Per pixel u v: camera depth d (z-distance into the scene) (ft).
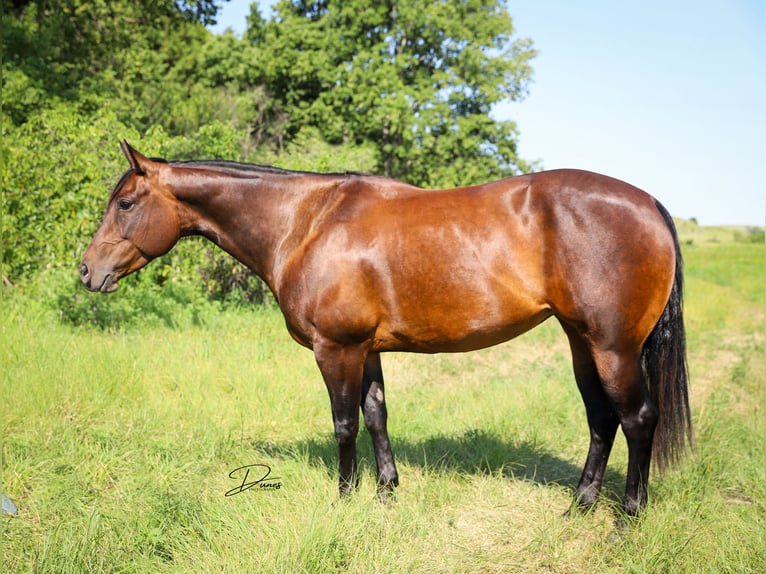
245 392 17.61
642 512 10.22
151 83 60.03
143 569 9.30
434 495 11.91
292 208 11.17
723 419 16.42
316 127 65.87
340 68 61.72
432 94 58.75
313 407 17.19
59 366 17.24
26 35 46.68
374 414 11.71
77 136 28.71
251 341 23.84
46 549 9.33
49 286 25.45
